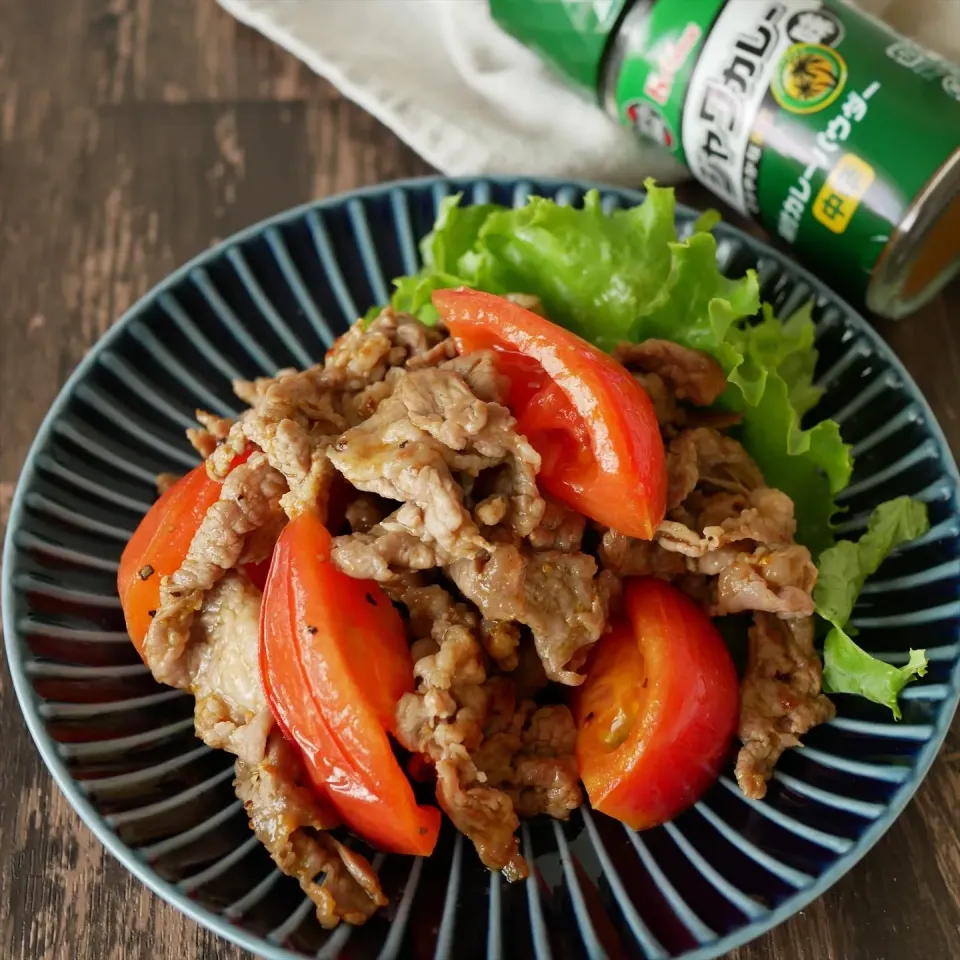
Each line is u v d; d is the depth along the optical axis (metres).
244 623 0.33
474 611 0.32
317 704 0.31
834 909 0.32
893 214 0.35
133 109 0.42
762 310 0.36
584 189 0.37
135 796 0.32
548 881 0.32
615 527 0.32
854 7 0.36
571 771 0.32
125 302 0.40
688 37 0.36
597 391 0.31
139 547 0.34
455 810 0.31
